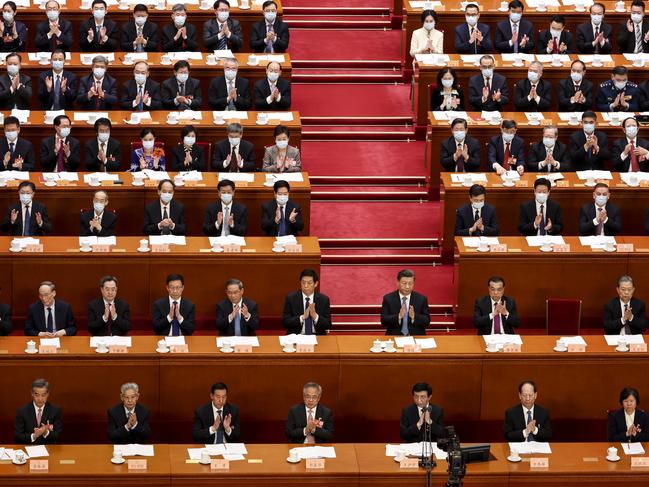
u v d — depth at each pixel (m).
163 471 45.47
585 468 46.22
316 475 45.72
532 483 46.19
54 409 49.03
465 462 44.19
